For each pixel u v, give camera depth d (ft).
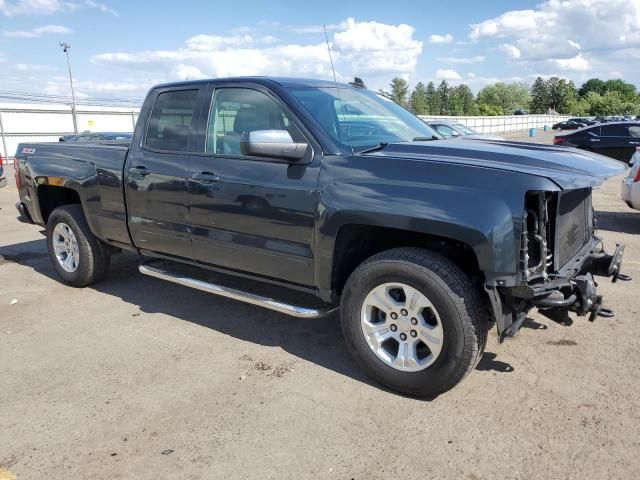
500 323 10.02
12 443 9.84
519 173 9.77
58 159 17.74
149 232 15.21
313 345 13.74
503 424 10.11
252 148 11.20
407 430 10.00
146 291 18.03
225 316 15.71
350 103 13.76
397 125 14.02
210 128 13.73
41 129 115.24
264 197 12.34
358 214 10.82
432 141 13.14
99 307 16.62
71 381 12.05
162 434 10.03
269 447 9.60
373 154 11.39
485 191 9.84
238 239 13.08
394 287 10.90
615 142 57.21
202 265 14.57
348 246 11.90
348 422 10.29
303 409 10.77
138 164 15.11
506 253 9.66
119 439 9.91
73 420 10.53
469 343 10.17
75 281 18.20
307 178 11.69
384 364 11.19
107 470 9.08
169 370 12.51
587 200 13.37
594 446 9.42
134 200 15.31
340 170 11.33
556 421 10.18
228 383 11.86
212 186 13.29
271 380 11.96
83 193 16.79
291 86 13.01
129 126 134.10
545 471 8.83
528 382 11.61
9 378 12.23
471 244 9.78
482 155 10.99
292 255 12.20
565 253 11.62
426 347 11.11
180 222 14.30
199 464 9.19
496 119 196.13
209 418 10.52
